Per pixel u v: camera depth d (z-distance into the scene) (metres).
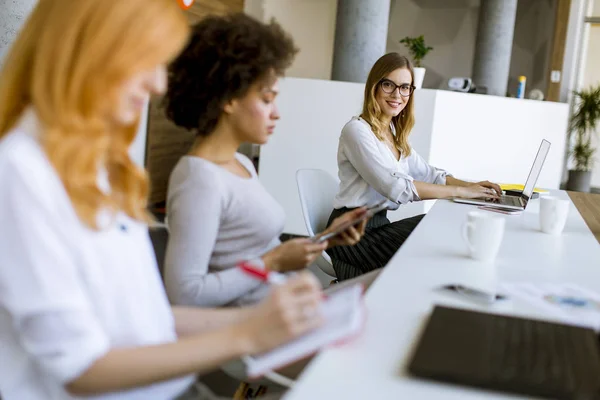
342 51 5.20
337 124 4.66
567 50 8.48
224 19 1.38
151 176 5.59
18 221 0.74
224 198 1.39
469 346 0.83
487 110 4.87
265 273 1.09
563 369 0.76
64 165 0.78
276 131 4.77
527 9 8.91
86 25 0.78
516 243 1.66
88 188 0.80
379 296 1.10
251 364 0.77
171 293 1.32
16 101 0.82
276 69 1.39
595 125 7.99
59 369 0.74
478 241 1.40
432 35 9.15
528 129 5.00
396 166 2.66
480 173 4.97
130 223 0.95
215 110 1.39
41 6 0.82
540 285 1.24
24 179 0.75
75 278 0.77
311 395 0.71
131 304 0.88
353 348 0.86
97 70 0.78
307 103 4.70
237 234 1.43
